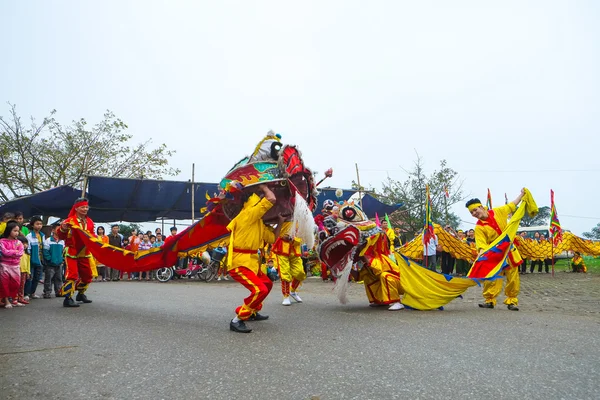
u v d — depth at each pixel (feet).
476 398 8.95
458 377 10.31
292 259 26.30
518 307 23.15
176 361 11.82
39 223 29.60
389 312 21.24
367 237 22.58
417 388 9.56
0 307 23.81
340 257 22.89
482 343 13.79
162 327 16.87
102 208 60.49
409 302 21.94
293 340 14.42
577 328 16.30
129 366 11.39
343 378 10.27
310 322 18.20
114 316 19.81
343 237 22.17
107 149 83.35
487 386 9.67
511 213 23.59
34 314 20.70
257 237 16.89
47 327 16.99
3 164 75.15
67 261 23.99
